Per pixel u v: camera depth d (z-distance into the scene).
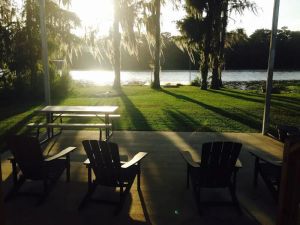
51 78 16.88
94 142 3.90
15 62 15.79
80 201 4.20
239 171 5.38
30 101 15.13
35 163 4.10
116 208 3.86
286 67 71.81
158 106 13.36
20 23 15.99
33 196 4.24
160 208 4.04
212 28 22.77
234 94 19.42
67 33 17.05
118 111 11.86
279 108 13.25
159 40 23.31
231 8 23.84
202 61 23.48
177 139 7.59
